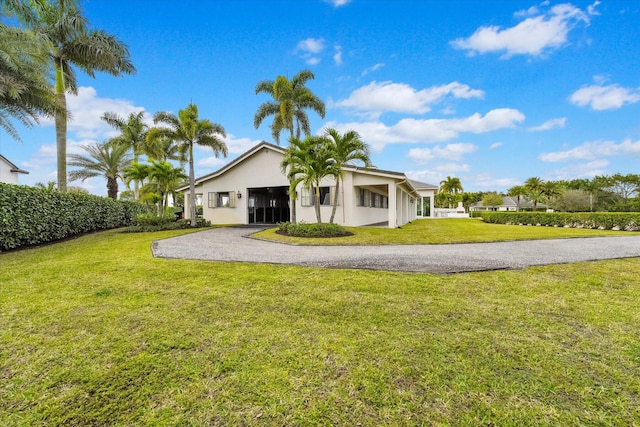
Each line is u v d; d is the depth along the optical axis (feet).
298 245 30.42
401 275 16.94
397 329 10.19
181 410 6.43
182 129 49.03
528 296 13.46
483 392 6.91
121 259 21.81
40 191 31.86
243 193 57.47
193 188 50.39
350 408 6.45
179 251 25.73
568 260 21.20
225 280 16.20
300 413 6.32
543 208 170.91
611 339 9.41
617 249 26.55
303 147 37.47
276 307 12.26
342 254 24.63
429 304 12.48
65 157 41.93
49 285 15.35
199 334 9.86
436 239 33.81
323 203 50.83
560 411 6.32
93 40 41.73
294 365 8.04
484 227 53.11
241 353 8.66
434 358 8.34
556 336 9.64
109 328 10.32
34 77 30.45
